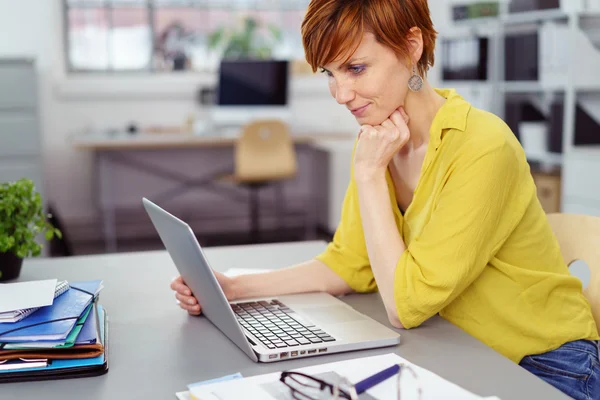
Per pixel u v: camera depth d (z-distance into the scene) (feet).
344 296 4.91
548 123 14.21
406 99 4.38
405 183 4.72
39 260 5.71
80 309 3.84
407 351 3.77
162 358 3.73
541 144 14.33
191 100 18.70
